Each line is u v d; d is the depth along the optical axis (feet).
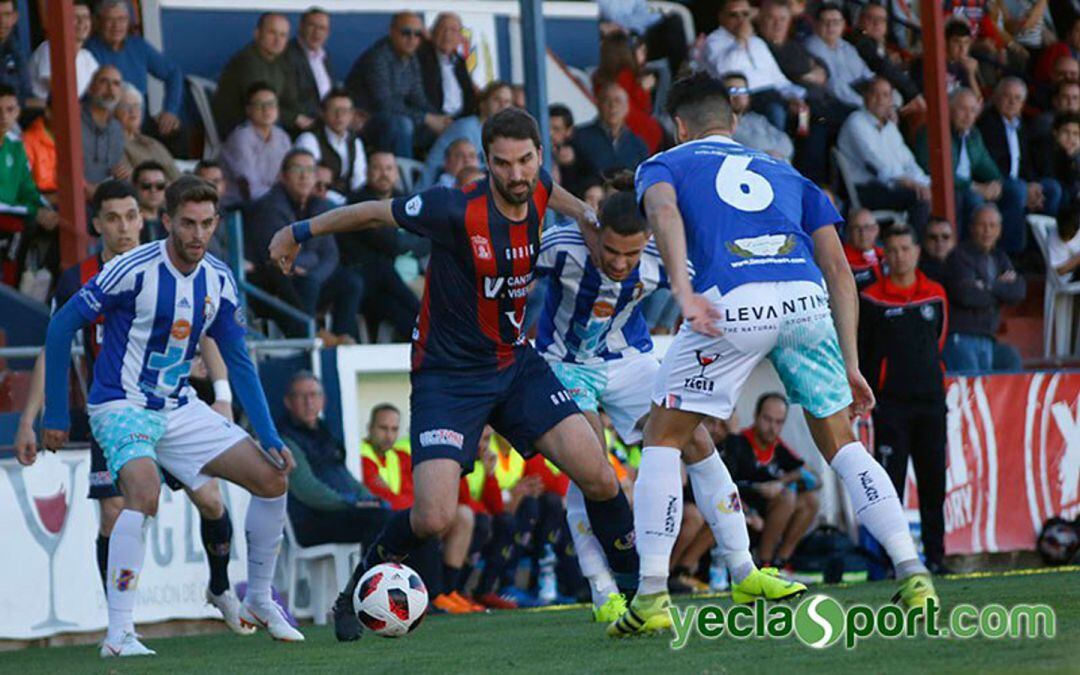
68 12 111.04
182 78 134.41
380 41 142.92
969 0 175.42
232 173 128.77
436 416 67.77
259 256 123.03
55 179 124.26
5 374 104.63
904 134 163.32
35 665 75.41
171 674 64.18
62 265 111.14
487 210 66.59
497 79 153.99
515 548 117.60
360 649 72.23
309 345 118.62
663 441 62.28
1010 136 164.76
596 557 83.82
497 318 67.92
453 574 113.19
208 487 81.05
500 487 118.11
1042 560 135.95
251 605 81.97
